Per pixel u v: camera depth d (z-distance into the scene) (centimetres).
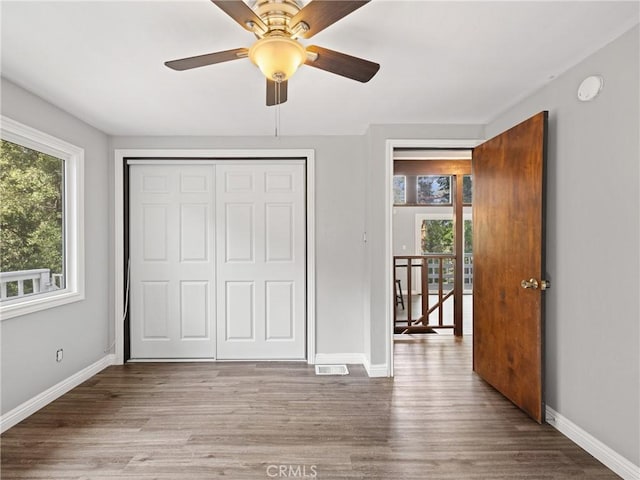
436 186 848
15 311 250
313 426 248
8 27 182
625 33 190
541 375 246
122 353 375
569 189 232
